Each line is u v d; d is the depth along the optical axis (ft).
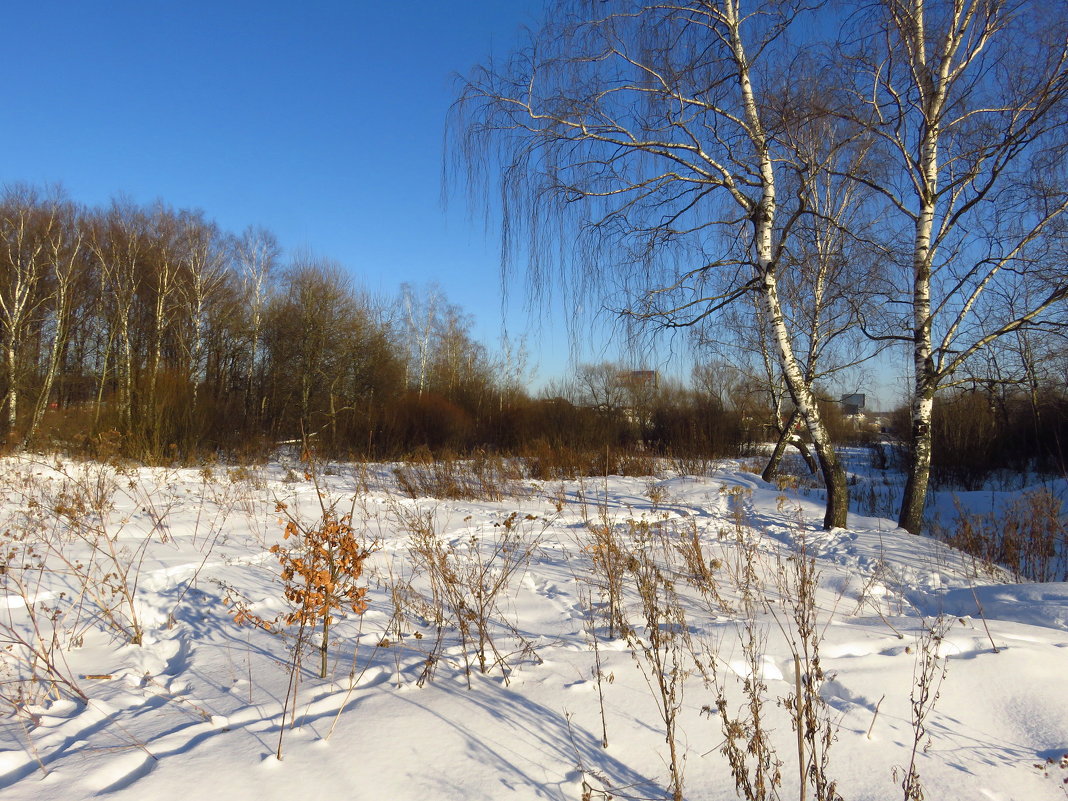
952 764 9.91
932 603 19.44
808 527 29.89
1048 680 12.38
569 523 30.27
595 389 80.74
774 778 8.70
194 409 56.85
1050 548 24.18
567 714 10.39
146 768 8.96
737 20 26.30
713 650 13.29
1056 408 49.55
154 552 21.12
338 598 11.99
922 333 28.37
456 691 11.51
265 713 10.63
